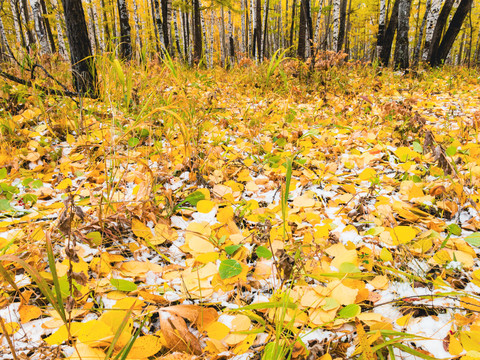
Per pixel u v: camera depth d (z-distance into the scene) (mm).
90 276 1011
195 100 2594
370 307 927
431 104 3994
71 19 3227
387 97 4465
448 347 771
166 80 3158
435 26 9312
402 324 842
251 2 15016
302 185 1792
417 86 5395
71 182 1586
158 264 1125
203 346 784
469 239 1104
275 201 1627
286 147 2438
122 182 1648
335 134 2766
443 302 920
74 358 667
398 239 1073
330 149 2359
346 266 928
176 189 1708
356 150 2201
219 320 855
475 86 6270
